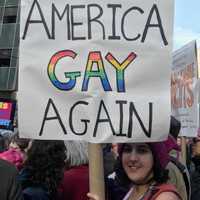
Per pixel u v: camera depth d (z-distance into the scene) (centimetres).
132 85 277
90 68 278
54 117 280
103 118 276
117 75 277
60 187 361
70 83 280
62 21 282
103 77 277
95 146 275
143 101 276
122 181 297
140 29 279
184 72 578
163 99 276
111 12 279
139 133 275
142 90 277
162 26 279
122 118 276
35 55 283
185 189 396
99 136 275
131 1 279
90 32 279
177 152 427
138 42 278
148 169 278
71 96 279
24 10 285
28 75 283
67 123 279
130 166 282
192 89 556
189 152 704
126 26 279
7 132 724
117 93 277
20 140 509
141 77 277
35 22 284
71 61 280
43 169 339
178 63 597
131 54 278
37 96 282
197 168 534
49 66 282
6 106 842
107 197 317
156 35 279
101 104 277
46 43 283
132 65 277
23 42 284
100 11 280
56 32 283
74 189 360
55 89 281
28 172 341
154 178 278
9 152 510
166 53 278
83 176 364
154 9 279
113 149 480
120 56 278
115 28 279
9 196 296
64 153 350
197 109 553
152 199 265
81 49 280
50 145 342
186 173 413
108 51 278
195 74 554
